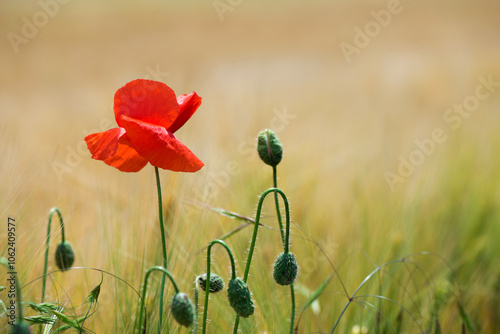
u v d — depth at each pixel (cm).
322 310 122
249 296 93
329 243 138
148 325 99
